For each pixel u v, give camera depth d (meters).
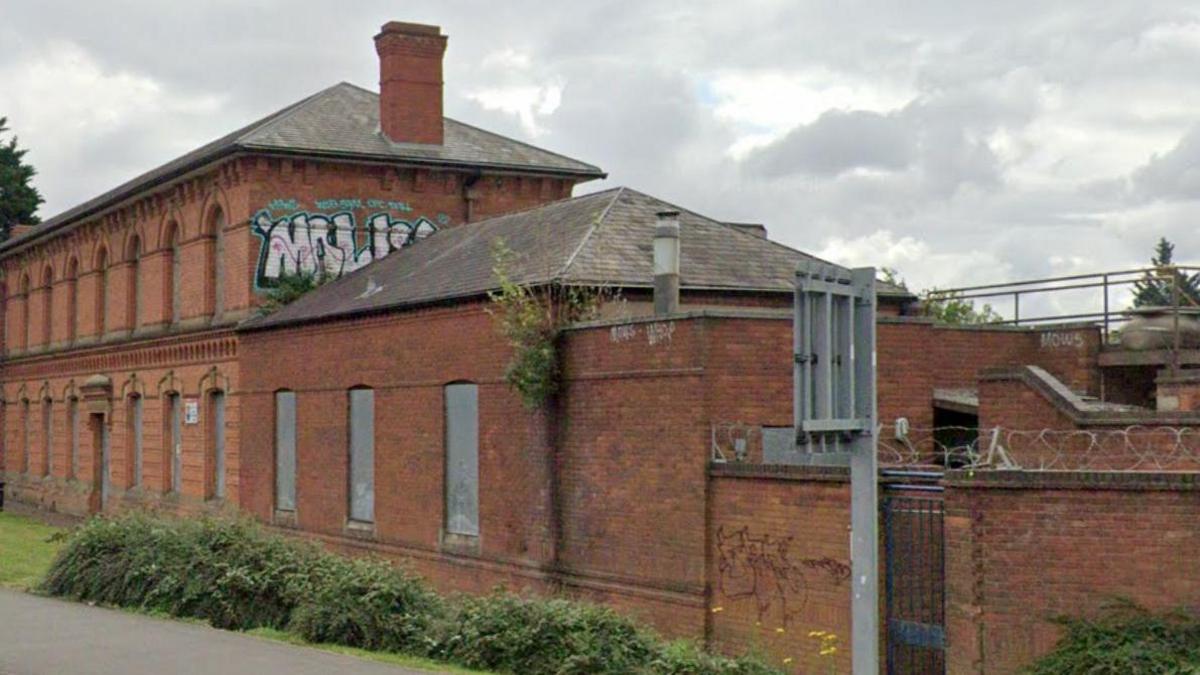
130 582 18.62
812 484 16.22
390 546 24.59
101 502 41.03
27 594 20.02
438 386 23.34
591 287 20.66
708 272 22.38
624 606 18.92
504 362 21.52
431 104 33.41
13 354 50.31
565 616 15.09
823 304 10.32
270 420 29.12
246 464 30.27
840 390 10.50
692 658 14.70
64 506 43.91
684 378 18.09
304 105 33.78
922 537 15.13
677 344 18.25
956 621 14.09
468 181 33.31
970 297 24.28
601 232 22.50
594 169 34.53
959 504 14.09
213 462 33.16
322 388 27.05
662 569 18.33
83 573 19.39
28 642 15.40
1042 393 17.61
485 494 22.03
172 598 17.95
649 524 18.59
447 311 23.06
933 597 15.02
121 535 19.70
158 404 36.47
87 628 16.50
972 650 13.91
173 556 18.55
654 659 14.75
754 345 18.25
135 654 14.61
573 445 20.12
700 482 17.70
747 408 18.14
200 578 17.75
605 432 19.50
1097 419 16.97
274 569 17.42
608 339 19.47
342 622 15.77
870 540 10.66
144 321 37.69
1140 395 21.64
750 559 17.05
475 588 22.20
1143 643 13.06
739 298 22.33
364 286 27.69
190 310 34.25
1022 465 17.50
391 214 32.53
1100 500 13.60
